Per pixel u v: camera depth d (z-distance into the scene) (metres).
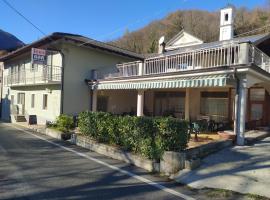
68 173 9.84
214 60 16.05
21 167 10.53
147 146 11.12
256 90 19.28
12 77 36.25
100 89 24.05
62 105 24.55
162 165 10.18
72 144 16.33
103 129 14.63
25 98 32.53
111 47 28.61
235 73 13.59
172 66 18.31
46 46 26.52
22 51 30.80
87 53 26.03
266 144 13.43
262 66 16.34
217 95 20.66
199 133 16.89
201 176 9.30
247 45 13.69
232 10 29.42
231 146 13.14
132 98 27.98
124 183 8.86
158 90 25.31
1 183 8.53
